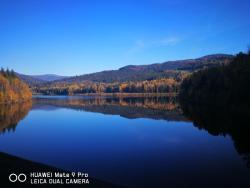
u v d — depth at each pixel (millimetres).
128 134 39438
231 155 26703
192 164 23906
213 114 59562
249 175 20938
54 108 89812
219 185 19031
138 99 141375
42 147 31500
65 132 41844
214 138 35031
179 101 111188
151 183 19469
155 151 28750
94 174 21438
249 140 33156
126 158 26188
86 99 157125
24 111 79250
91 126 47938
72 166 23688
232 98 65500
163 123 50188
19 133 41344
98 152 28688
